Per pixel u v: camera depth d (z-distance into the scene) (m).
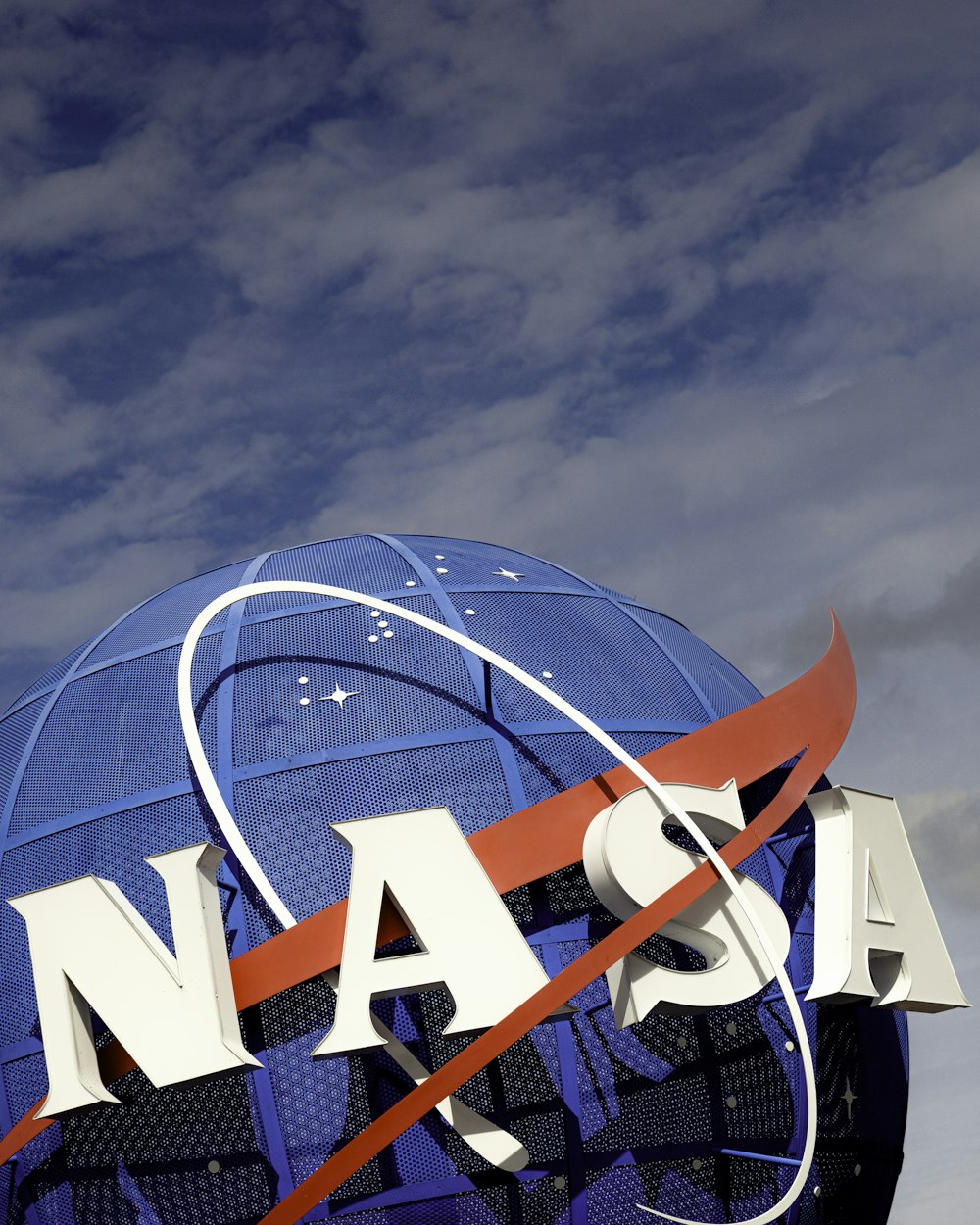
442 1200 21.50
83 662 27.89
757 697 29.73
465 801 23.45
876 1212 26.20
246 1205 21.56
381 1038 20.50
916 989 23.52
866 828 24.22
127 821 24.23
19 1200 22.77
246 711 24.64
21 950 24.30
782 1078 23.58
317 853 23.02
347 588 27.06
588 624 27.41
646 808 22.53
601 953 21.17
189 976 21.00
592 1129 21.97
